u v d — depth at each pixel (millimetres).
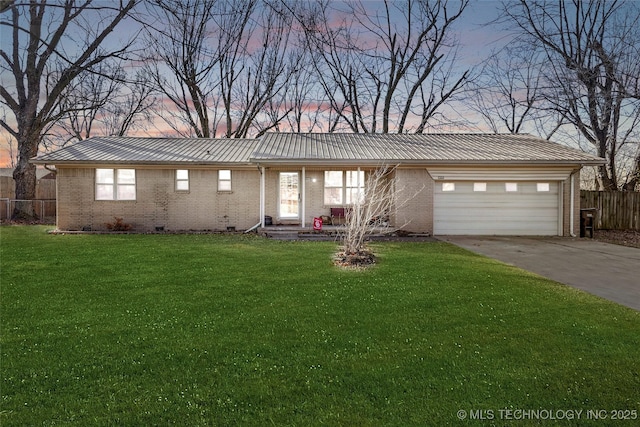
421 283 7367
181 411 3176
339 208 16688
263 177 15562
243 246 12047
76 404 3268
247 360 4098
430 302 6164
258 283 7355
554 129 23484
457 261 9695
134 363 4016
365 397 3385
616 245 13180
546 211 15852
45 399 3338
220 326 5090
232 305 5992
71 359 4094
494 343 4559
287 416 3107
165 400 3332
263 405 3264
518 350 4355
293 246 12094
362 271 8406
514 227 15828
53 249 11156
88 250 11016
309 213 16875
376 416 3105
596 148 21125
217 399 3346
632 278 8156
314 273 8211
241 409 3207
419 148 16766
